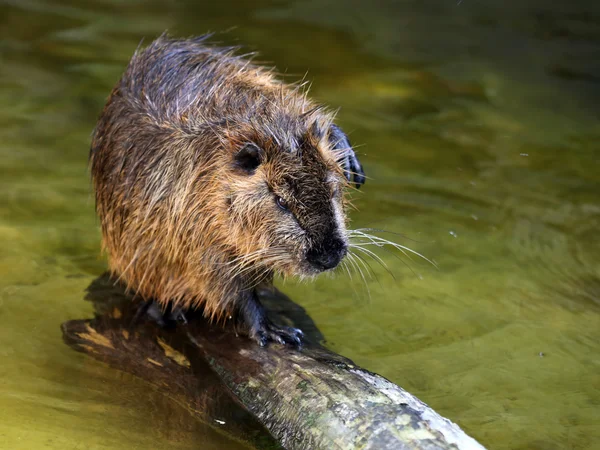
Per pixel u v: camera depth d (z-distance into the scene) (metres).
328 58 14.06
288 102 6.88
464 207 9.66
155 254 6.86
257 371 6.25
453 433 5.16
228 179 6.28
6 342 6.99
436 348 7.17
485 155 11.06
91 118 11.45
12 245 8.47
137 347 6.93
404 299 7.92
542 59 14.70
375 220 9.23
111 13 15.52
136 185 6.79
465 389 6.60
